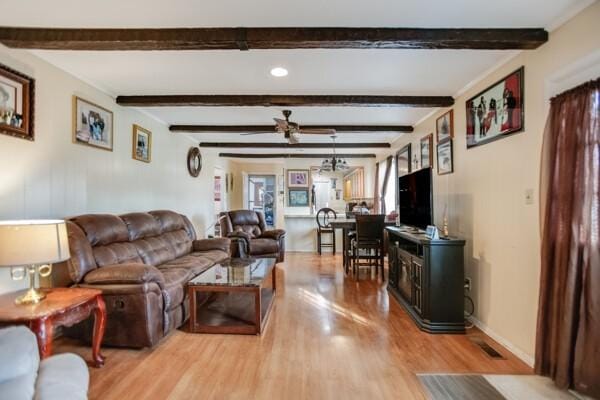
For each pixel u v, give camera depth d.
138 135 4.35
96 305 2.40
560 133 2.10
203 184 6.99
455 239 3.20
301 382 2.26
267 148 6.93
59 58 2.79
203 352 2.71
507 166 2.78
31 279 2.24
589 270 1.96
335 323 3.34
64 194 3.04
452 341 2.92
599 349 1.93
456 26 2.29
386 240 6.09
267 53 2.70
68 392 1.20
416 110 4.34
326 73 3.11
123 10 2.09
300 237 8.05
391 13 2.13
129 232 3.60
